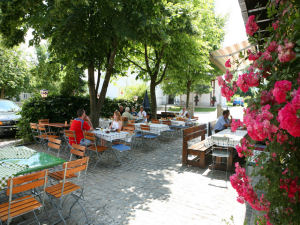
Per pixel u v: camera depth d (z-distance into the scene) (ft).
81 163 12.12
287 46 4.23
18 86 64.80
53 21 22.66
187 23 31.73
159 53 40.98
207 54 40.91
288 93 3.99
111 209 13.35
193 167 21.66
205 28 45.21
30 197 10.73
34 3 20.30
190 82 55.42
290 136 4.42
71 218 12.23
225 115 26.16
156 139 35.32
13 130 33.17
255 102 4.94
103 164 22.25
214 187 16.88
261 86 5.26
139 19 22.65
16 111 36.19
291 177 4.46
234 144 18.45
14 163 12.14
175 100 144.77
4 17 21.16
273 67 4.99
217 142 19.08
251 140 5.58
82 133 22.27
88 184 17.11
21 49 53.52
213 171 20.44
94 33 25.86
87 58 28.19
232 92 6.16
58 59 33.04
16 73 54.75
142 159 24.22
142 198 14.93
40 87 73.51
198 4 37.83
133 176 19.06
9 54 50.19
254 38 6.16
